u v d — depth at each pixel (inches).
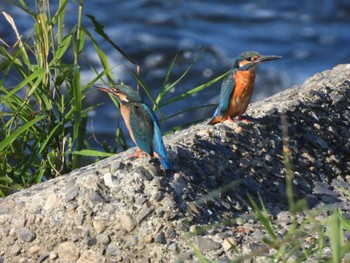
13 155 487.2
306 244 380.5
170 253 383.9
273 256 342.3
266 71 1036.5
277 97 517.3
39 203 410.0
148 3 1230.9
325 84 516.7
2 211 413.4
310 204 428.5
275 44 1148.5
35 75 468.4
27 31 1089.4
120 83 513.7
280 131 464.1
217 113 466.0
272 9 1262.3
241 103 459.5
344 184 451.5
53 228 401.7
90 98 940.0
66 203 403.9
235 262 325.1
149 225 390.6
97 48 504.7
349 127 489.4
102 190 402.9
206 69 1044.5
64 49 498.3
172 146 428.8
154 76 1025.5
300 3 1275.8
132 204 396.2
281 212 416.5
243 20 1216.8
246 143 447.8
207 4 1252.5
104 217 395.5
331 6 1263.5
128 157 422.0
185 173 413.4
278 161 446.9
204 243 383.2
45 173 501.0
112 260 389.7
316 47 1147.9
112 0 1238.3
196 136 442.9
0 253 406.6
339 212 353.1
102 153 484.4
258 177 433.7
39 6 493.7
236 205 412.5
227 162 432.8
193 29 1159.6
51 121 496.1
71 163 507.8
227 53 1089.4
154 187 400.2
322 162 460.4
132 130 410.0
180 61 1056.8
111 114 919.7
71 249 396.8
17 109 484.4
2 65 484.7
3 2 1163.9
